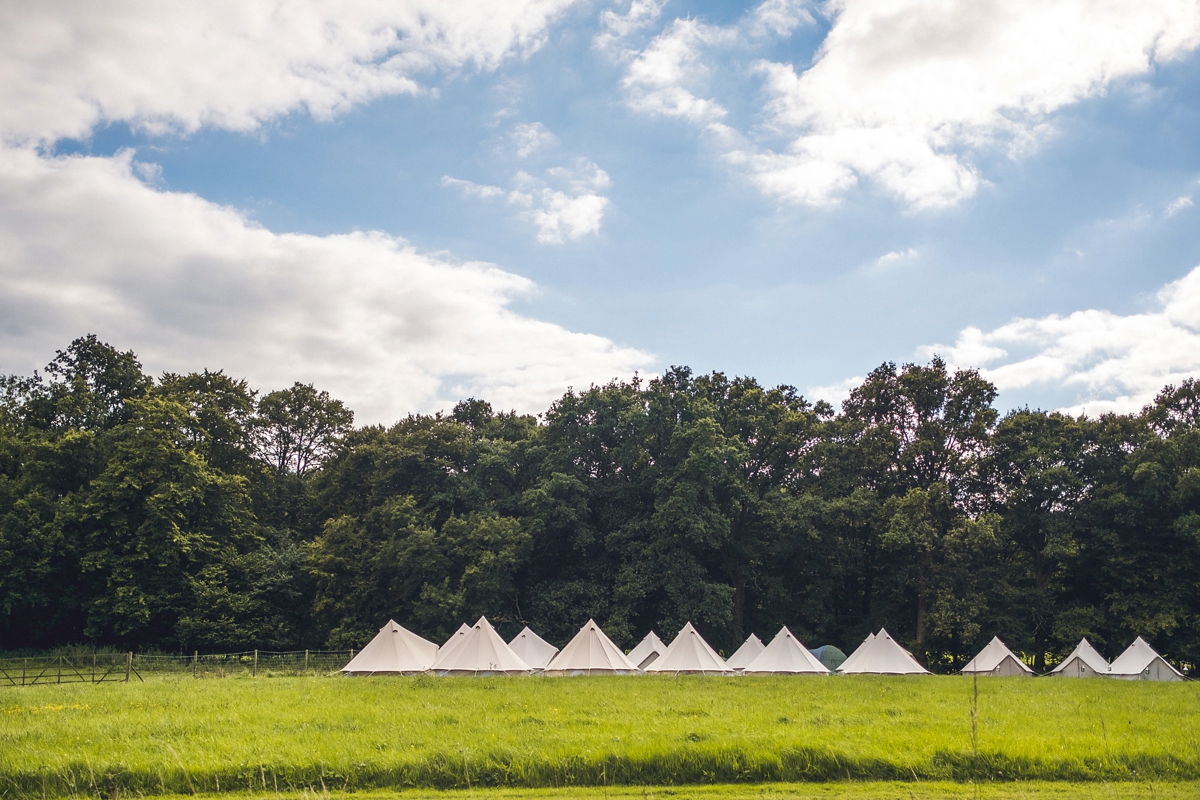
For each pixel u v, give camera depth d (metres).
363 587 61.62
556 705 26.02
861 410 69.94
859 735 19.47
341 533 63.72
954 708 25.59
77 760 16.47
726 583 65.38
